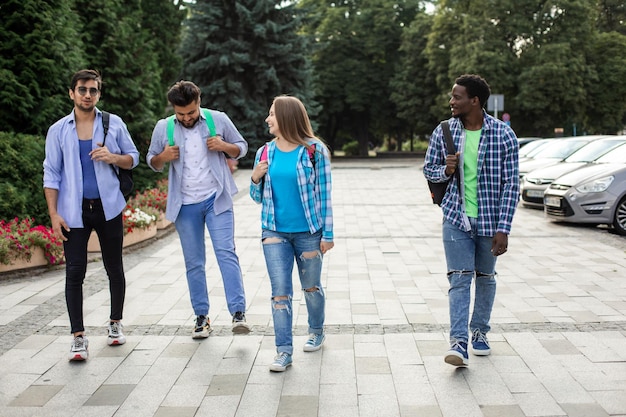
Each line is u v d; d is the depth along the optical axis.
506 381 4.02
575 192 10.48
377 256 8.35
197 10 32.84
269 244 4.31
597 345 4.65
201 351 4.68
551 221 11.51
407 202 15.04
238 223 11.75
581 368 4.21
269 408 3.69
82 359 4.49
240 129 32.53
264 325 5.33
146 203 10.97
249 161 32.94
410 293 6.36
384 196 16.56
